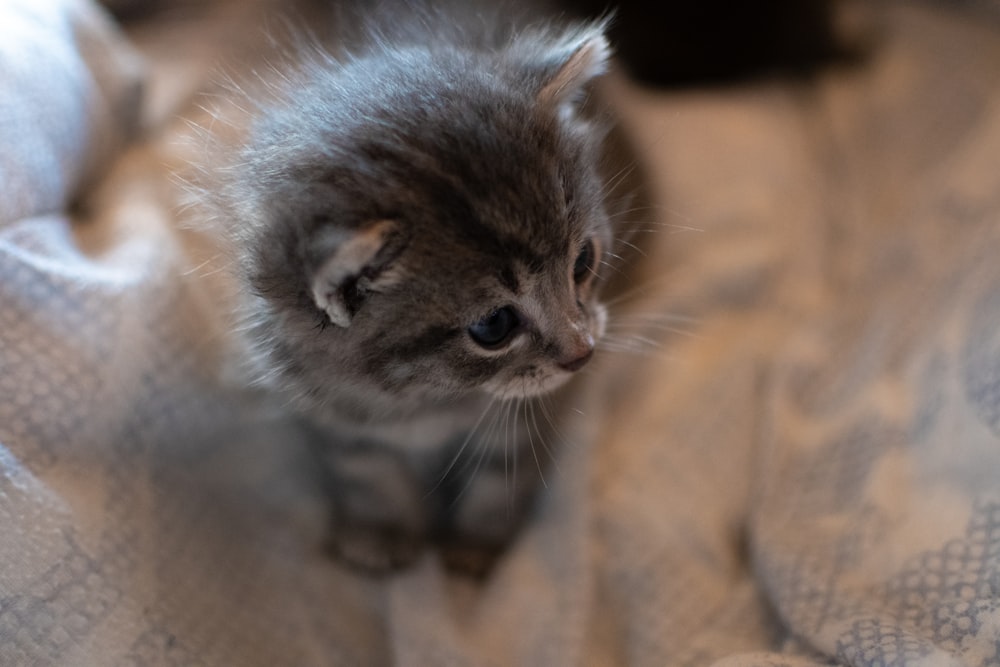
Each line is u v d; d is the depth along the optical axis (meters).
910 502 0.35
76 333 0.34
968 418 0.35
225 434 0.37
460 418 0.35
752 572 0.36
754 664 0.33
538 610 0.35
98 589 0.33
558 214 0.32
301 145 0.32
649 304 0.41
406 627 0.35
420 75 0.33
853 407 0.38
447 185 0.31
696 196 0.43
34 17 0.38
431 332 0.32
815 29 0.47
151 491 0.35
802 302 0.42
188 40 0.46
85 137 0.38
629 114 0.42
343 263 0.30
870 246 0.43
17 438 0.33
